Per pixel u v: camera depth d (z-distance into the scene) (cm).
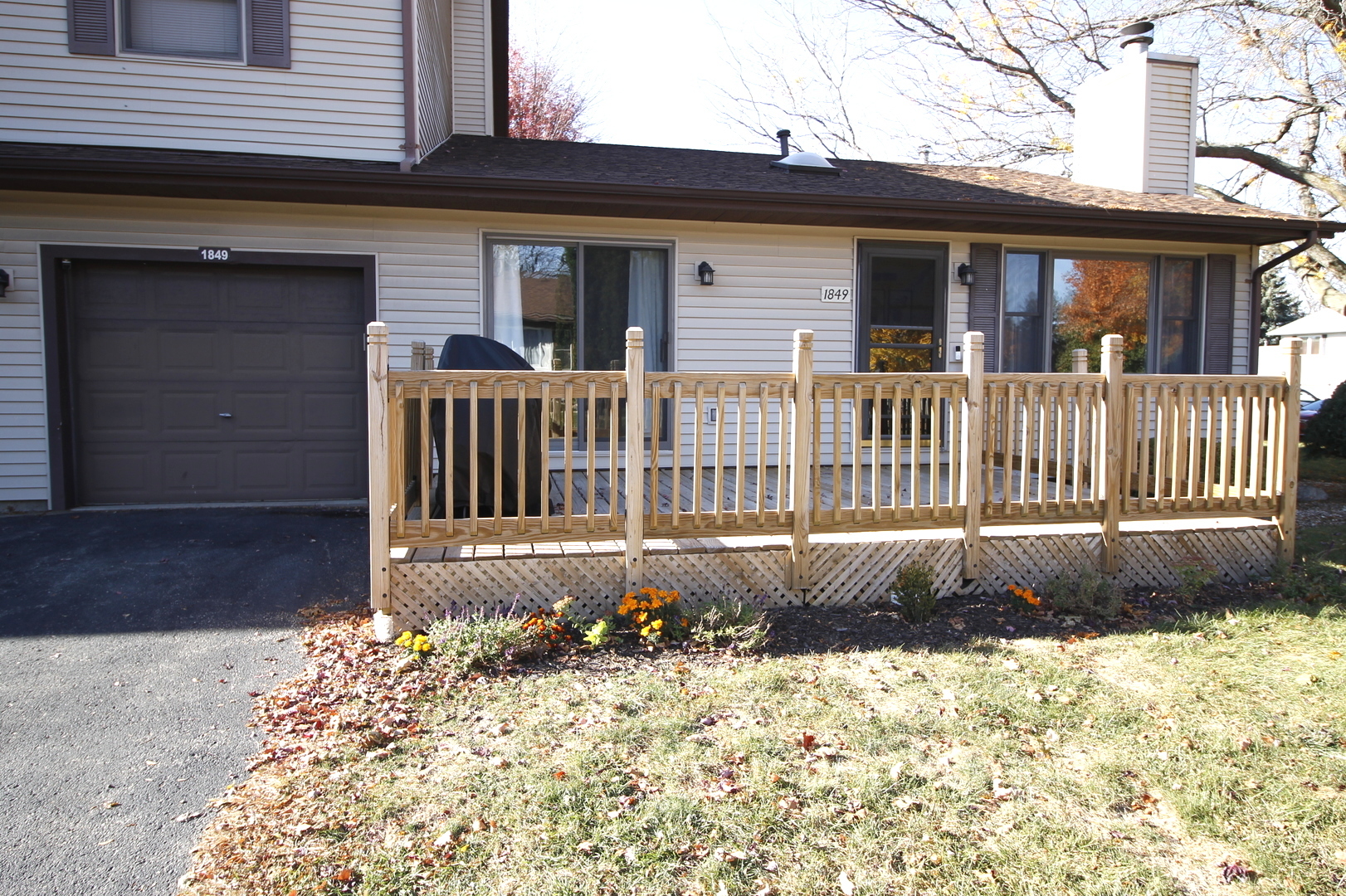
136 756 349
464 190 751
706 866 275
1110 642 489
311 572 591
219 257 773
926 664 451
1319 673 443
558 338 874
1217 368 1016
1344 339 2750
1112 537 584
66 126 752
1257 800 322
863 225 888
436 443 654
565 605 484
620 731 366
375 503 471
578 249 868
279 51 781
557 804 309
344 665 442
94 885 266
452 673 427
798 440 524
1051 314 982
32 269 743
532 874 271
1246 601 575
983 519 562
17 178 685
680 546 539
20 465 751
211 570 587
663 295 895
